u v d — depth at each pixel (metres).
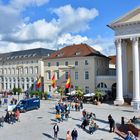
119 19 54.06
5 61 99.69
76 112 44.34
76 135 26.00
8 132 31.81
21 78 93.88
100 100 58.03
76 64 72.50
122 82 56.00
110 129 30.66
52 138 28.89
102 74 73.31
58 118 36.97
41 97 67.44
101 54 74.31
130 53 58.66
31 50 94.50
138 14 52.47
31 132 31.61
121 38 54.38
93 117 37.34
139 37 52.62
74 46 76.50
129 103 53.34
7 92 87.12
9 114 37.97
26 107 46.00
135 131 28.75
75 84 72.06
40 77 85.75
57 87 75.94
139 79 54.53
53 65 77.62
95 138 28.33
